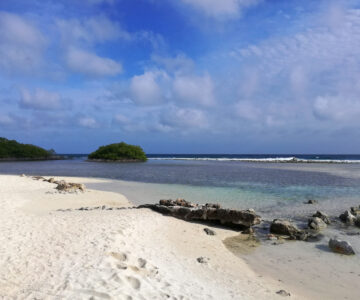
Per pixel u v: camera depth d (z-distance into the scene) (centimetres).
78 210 1268
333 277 694
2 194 1598
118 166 5384
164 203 1362
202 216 1194
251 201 1669
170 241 910
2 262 625
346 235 1048
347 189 2167
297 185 2395
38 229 884
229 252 866
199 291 551
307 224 1188
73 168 4769
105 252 700
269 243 962
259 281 657
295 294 597
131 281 557
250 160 8331
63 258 654
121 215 1153
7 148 8838
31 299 473
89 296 486
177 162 7469
